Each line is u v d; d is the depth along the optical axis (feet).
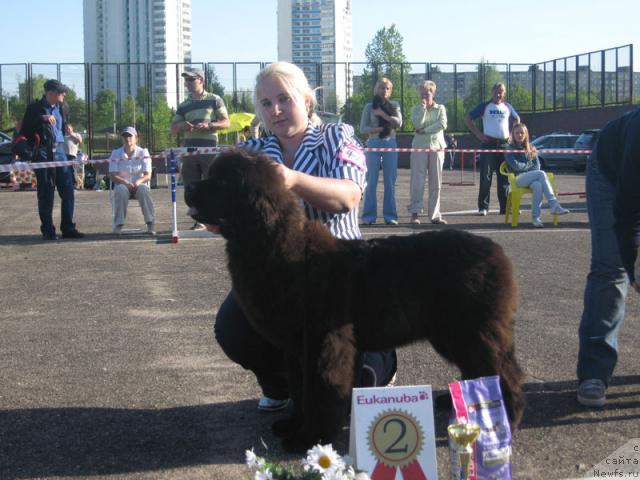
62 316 21.77
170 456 12.37
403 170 121.08
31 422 13.80
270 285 11.83
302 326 11.99
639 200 13.00
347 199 13.14
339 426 12.07
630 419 13.89
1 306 23.11
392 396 10.28
